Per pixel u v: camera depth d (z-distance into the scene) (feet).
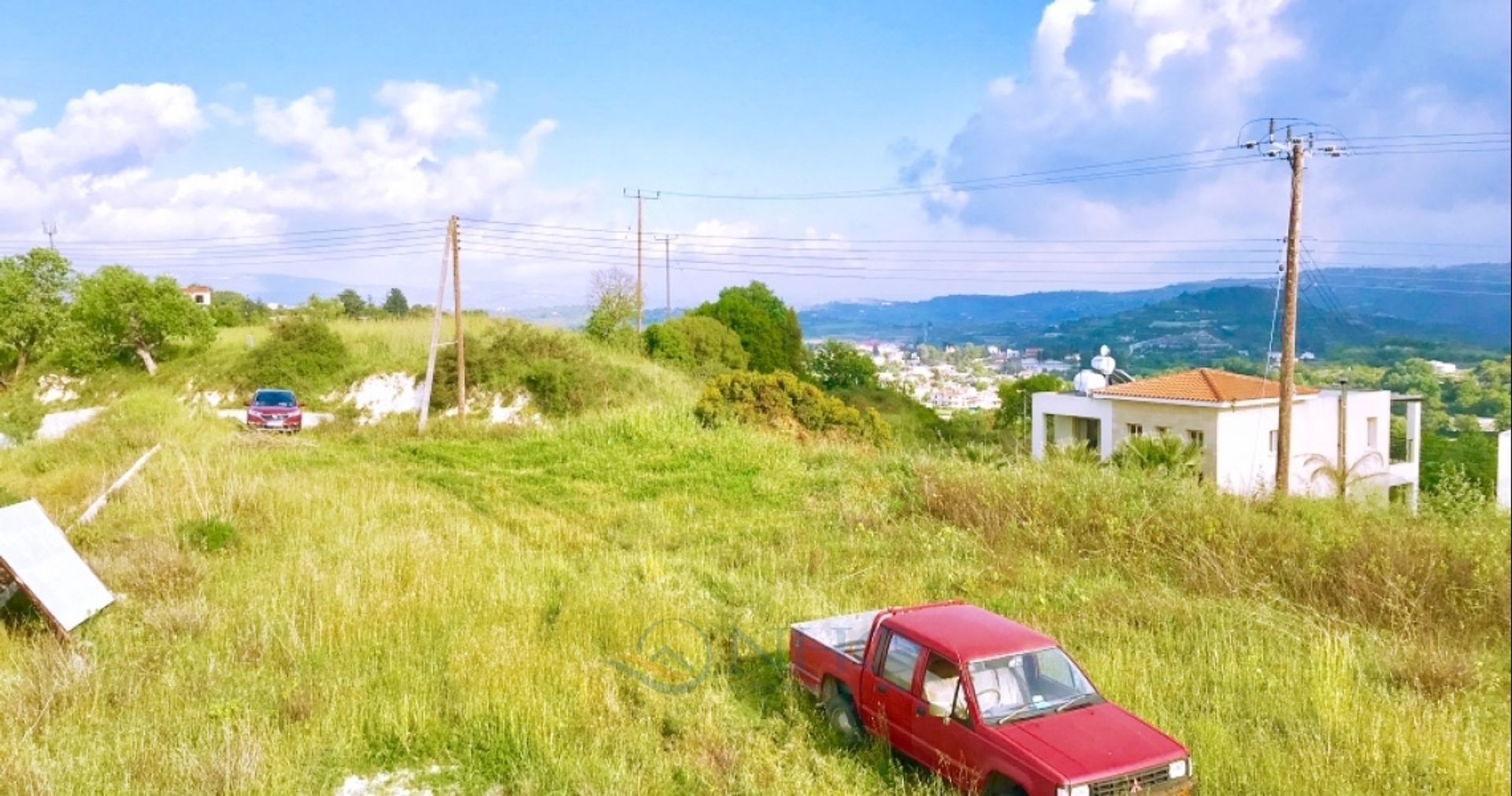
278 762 25.00
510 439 93.45
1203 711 28.86
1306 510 58.13
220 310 191.52
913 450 84.12
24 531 35.96
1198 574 45.37
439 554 44.73
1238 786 24.40
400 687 29.68
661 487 69.97
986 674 24.44
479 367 118.73
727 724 28.02
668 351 149.18
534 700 28.40
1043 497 56.44
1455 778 24.63
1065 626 37.42
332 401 124.16
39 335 138.10
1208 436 101.50
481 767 25.67
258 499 55.52
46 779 23.73
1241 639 35.53
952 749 24.00
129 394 128.06
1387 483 110.11
